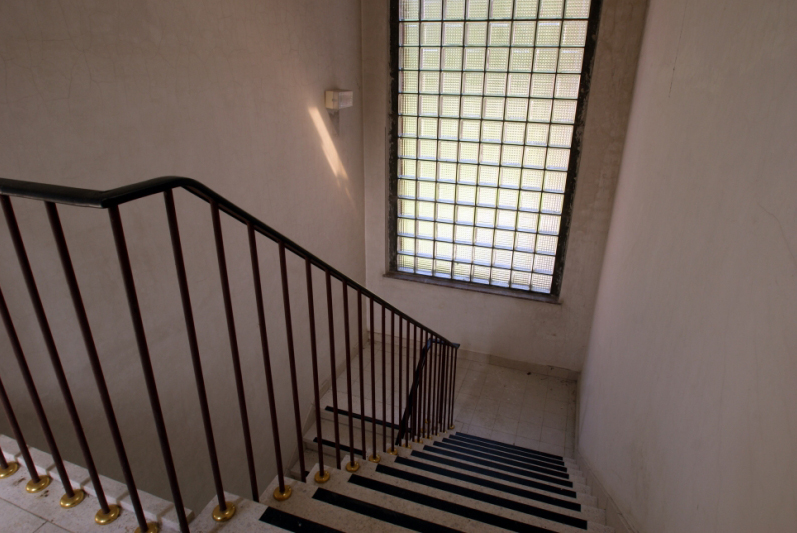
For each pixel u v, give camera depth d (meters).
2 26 1.88
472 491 2.48
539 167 4.98
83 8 2.19
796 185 1.14
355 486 1.92
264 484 4.16
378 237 5.85
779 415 1.07
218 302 3.31
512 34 4.55
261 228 1.34
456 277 5.84
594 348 4.61
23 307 2.06
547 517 2.42
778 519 1.01
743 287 1.38
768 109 1.37
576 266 5.18
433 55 4.88
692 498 1.57
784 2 1.33
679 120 2.39
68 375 2.29
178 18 2.73
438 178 5.39
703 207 1.85
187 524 1.26
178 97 2.79
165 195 1.06
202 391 1.25
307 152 4.32
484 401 5.46
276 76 3.72
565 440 4.92
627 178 3.87
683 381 1.82
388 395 5.23
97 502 1.32
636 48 4.19
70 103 2.18
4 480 1.37
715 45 1.95
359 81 5.12
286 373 4.35
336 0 4.43
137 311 1.06
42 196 0.95
